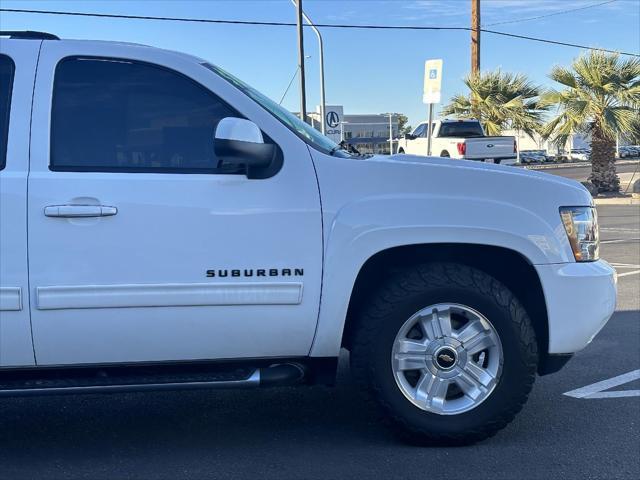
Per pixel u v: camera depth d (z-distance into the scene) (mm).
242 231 3471
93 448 3893
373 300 3678
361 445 3873
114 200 3381
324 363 3699
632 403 4516
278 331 3545
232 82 3736
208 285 3445
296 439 3984
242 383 3568
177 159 3537
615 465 3582
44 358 3416
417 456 3703
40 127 3432
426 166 3688
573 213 3783
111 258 3377
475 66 25156
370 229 3547
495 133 25016
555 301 3711
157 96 3578
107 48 3576
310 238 3523
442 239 3594
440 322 3695
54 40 3578
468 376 3730
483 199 3652
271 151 3445
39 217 3330
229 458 3729
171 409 4535
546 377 5078
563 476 3459
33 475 3539
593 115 22047
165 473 3551
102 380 3496
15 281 3322
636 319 6824
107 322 3396
